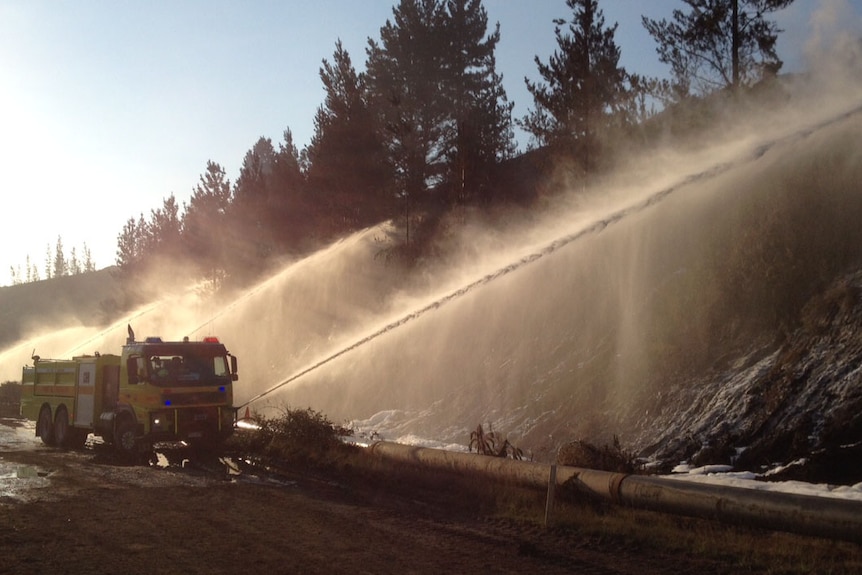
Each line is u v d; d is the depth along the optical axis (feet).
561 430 58.34
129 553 28.63
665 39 72.28
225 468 52.60
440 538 31.63
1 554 28.37
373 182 116.37
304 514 36.40
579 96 75.61
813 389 44.80
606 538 31.32
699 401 51.03
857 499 29.53
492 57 141.28
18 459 58.39
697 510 31.45
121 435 58.90
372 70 138.00
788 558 27.25
